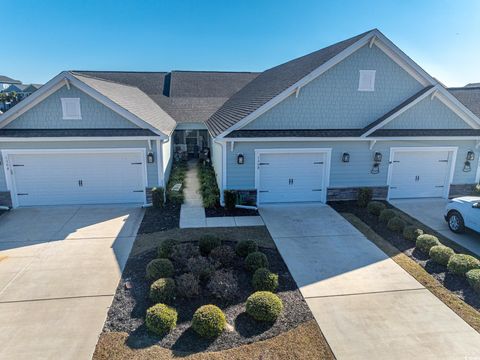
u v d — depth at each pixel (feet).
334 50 46.98
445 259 27.63
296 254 30.58
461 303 22.88
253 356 18.02
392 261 29.19
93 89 41.16
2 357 17.95
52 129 42.06
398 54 43.57
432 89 44.75
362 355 18.22
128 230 35.99
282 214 41.60
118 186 44.68
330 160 45.50
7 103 191.31
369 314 21.76
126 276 26.22
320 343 19.07
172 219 39.47
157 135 42.91
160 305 20.75
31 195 43.50
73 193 44.24
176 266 27.14
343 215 41.37
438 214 42.32
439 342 19.24
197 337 19.39
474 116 46.85
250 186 44.73
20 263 28.43
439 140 46.91
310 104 44.37
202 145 82.17
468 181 49.37
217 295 22.77
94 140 41.91
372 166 46.73
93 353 18.22
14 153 41.60
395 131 45.78
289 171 45.29
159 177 44.73
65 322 20.80
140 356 17.95
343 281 25.86
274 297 21.40
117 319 21.02
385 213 38.60
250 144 43.24
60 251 30.78
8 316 21.36
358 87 44.78
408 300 23.32
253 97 56.44
